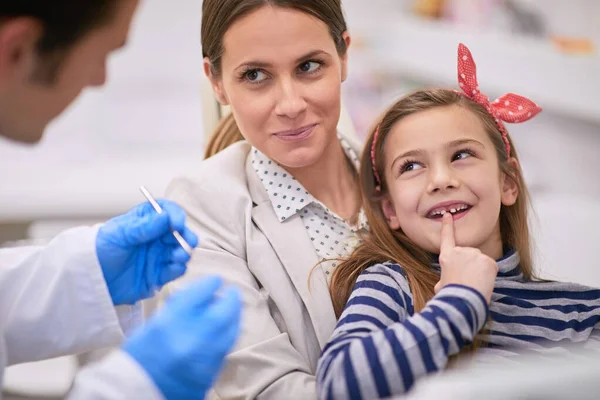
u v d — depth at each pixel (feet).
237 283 3.55
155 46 9.29
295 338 3.55
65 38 2.38
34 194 7.97
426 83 9.80
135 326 3.21
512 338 3.44
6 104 2.46
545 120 8.13
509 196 3.78
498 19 8.84
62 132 8.98
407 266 3.59
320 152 3.62
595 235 5.97
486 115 3.73
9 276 2.99
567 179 7.82
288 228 3.76
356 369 2.85
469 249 3.20
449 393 2.01
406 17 10.33
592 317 3.63
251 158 4.03
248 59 3.42
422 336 2.85
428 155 3.55
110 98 9.17
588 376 2.06
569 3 8.18
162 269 3.09
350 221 4.00
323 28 3.48
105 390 2.26
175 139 9.21
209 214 3.82
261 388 3.27
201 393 2.34
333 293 3.62
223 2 3.46
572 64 7.55
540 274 4.34
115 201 8.00
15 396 5.23
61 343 3.00
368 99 9.91
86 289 2.96
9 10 2.27
